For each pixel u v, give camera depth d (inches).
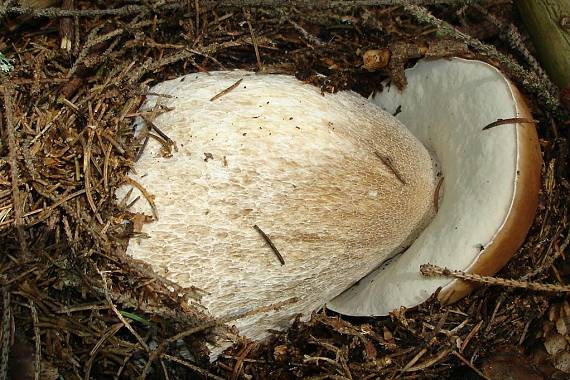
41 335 11.3
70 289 11.3
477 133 11.6
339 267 11.4
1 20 12.4
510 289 11.9
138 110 11.6
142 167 10.8
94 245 10.9
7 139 11.4
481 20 13.5
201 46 12.9
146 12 12.8
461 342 11.9
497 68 12.0
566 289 11.2
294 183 10.7
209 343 11.4
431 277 11.4
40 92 12.0
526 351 11.9
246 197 10.6
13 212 11.2
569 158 12.3
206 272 10.7
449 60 12.2
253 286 10.9
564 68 11.9
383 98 13.5
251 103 11.0
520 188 10.9
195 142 10.7
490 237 11.0
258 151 10.7
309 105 11.2
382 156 11.5
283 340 12.0
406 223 11.7
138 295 11.0
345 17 13.4
